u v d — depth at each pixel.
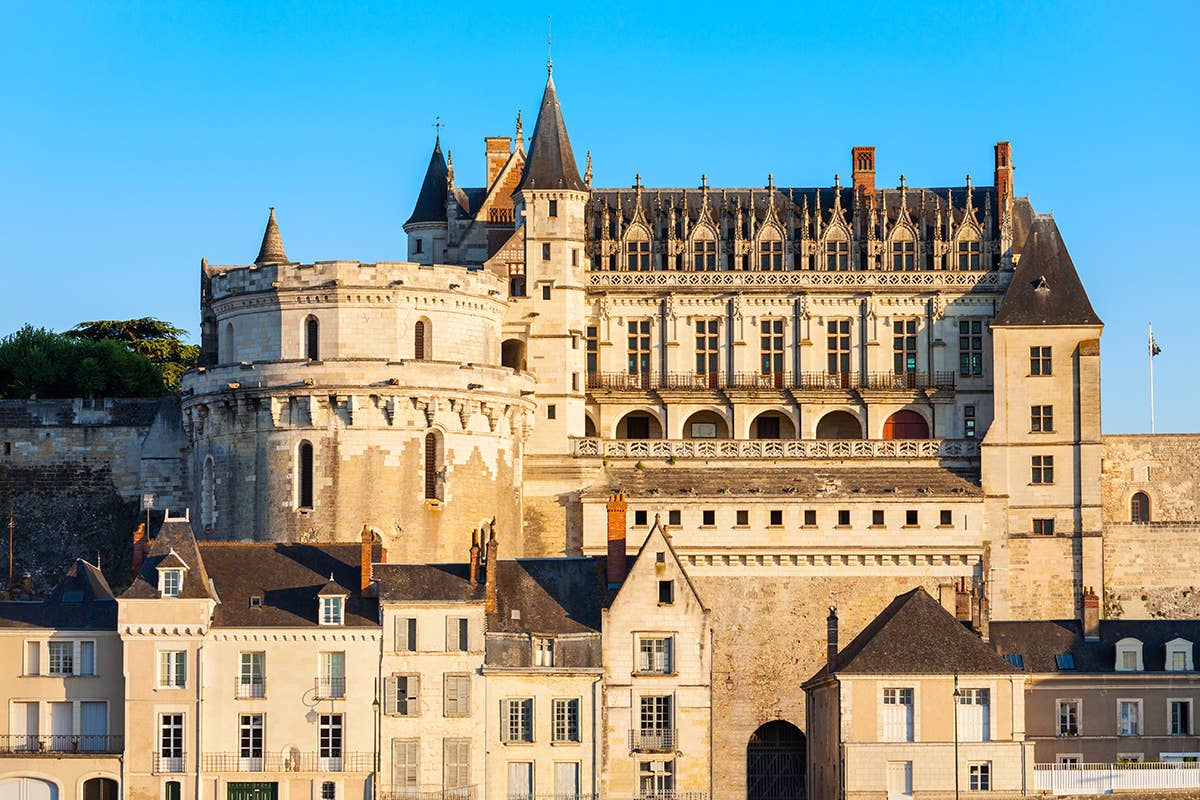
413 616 131.12
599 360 168.12
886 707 129.00
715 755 154.88
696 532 157.75
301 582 133.50
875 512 158.25
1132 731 137.62
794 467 161.75
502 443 156.88
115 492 163.12
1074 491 161.00
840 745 129.62
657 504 158.38
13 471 163.62
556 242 164.75
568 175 165.25
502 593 134.38
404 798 129.50
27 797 128.88
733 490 158.75
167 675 129.38
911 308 168.25
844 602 157.38
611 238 169.50
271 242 171.12
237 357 157.25
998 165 169.75
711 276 168.50
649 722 132.25
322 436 151.88
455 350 156.38
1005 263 167.88
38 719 130.00
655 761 131.88
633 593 133.38
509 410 157.12
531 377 160.62
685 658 133.00
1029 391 162.38
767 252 169.62
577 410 164.38
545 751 131.25
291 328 154.50
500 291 160.88
